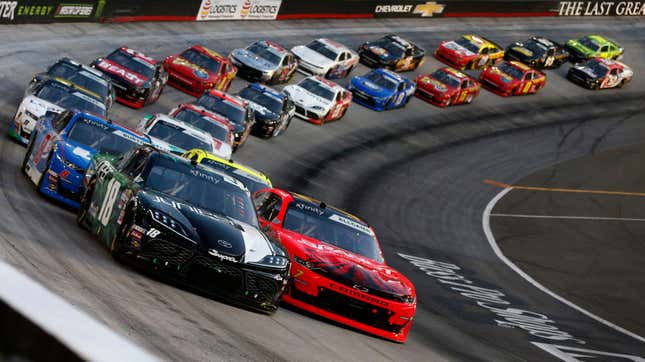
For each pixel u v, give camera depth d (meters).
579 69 144.62
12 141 49.62
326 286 27.73
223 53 101.00
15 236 22.92
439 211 80.62
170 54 94.00
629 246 82.50
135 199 24.12
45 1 86.19
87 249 24.92
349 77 112.56
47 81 51.88
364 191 79.12
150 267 23.06
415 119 108.62
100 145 36.88
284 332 22.50
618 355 47.44
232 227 24.86
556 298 60.84
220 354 15.39
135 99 72.69
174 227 23.19
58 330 3.08
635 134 129.12
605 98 143.50
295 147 84.31
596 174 107.19
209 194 26.56
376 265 30.30
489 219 82.38
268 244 25.20
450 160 98.56
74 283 18.16
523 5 168.00
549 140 117.50
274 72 95.56
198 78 82.81
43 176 35.19
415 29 141.38
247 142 79.69
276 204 31.73
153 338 14.63
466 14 156.62
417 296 49.06
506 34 156.62
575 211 91.19
